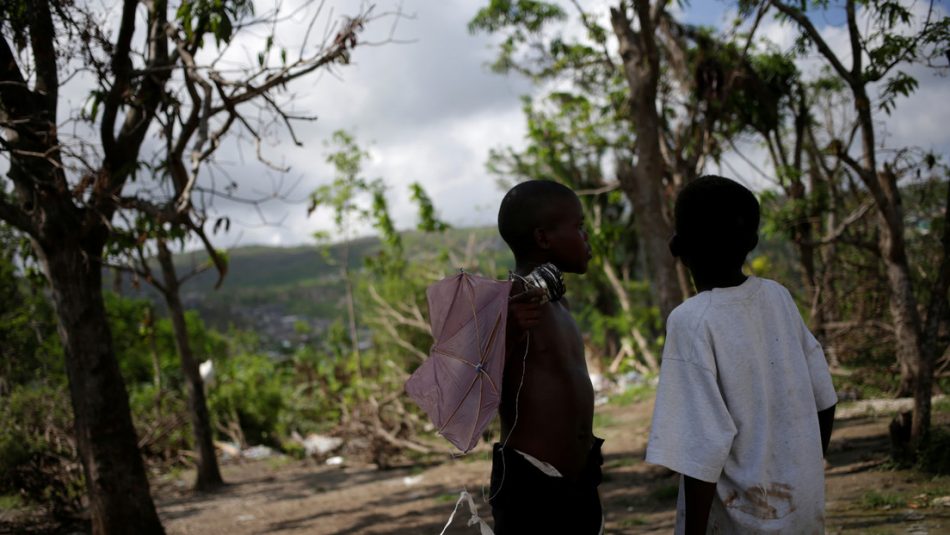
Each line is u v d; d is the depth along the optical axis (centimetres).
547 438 216
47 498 941
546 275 214
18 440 966
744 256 207
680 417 195
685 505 193
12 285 1273
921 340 623
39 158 645
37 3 577
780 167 1230
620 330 2172
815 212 1195
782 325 207
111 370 700
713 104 1079
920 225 1046
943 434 620
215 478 1258
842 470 657
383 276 1970
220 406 1731
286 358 2292
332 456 1522
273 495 1134
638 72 841
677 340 201
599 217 2206
